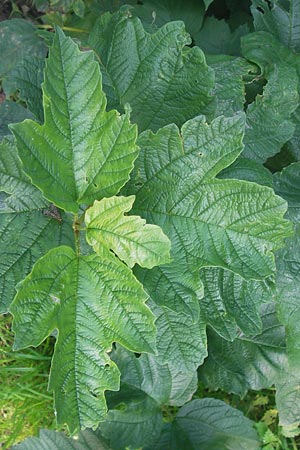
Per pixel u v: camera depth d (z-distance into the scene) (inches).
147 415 30.8
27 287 20.0
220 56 28.3
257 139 27.1
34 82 25.5
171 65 25.1
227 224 21.5
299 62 28.0
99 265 20.4
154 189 21.9
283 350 30.2
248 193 21.2
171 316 24.1
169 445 31.0
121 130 20.4
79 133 20.6
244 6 33.9
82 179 20.9
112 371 20.5
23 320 20.1
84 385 20.5
